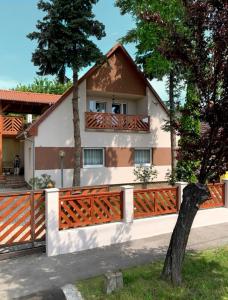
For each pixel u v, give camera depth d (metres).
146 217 7.93
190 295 4.55
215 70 4.72
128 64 18.55
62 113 16.33
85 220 7.07
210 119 4.82
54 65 14.07
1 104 20.38
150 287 4.79
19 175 21.77
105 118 17.48
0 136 20.17
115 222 7.46
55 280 5.19
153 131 19.08
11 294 4.72
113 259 6.18
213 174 5.30
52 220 6.48
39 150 15.76
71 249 6.68
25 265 5.89
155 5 12.27
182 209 5.16
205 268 5.57
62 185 16.16
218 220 9.21
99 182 17.22
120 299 4.43
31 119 23.73
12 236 6.46
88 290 4.76
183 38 4.91
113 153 17.72
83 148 16.94
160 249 6.80
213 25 4.64
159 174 19.17
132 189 7.62
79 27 14.32
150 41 13.84
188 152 5.29
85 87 17.05
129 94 18.69
